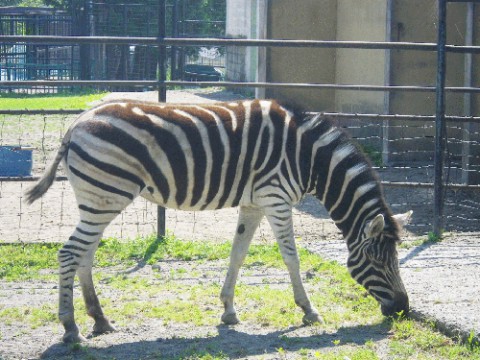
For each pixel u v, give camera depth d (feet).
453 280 41.22
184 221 57.26
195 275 43.62
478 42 66.90
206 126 34.63
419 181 68.13
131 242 49.47
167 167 34.12
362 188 35.27
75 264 33.30
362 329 34.65
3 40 46.29
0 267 44.75
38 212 59.00
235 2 144.87
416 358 30.96
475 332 32.60
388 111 75.56
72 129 33.78
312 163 35.47
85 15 148.97
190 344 32.86
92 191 33.14
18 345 33.12
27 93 140.05
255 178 35.22
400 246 48.83
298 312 36.99
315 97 89.15
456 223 55.88
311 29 88.33
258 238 51.60
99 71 156.46
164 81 49.01
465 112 67.15
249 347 32.37
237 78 142.61
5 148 69.00
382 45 49.24
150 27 159.33
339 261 45.44
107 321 34.78
